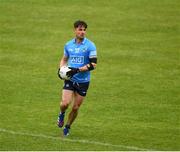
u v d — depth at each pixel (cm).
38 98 6269
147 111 5900
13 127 5288
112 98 6316
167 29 9019
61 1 10156
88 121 5544
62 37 8625
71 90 4966
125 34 8819
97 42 8469
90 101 6191
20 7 9806
